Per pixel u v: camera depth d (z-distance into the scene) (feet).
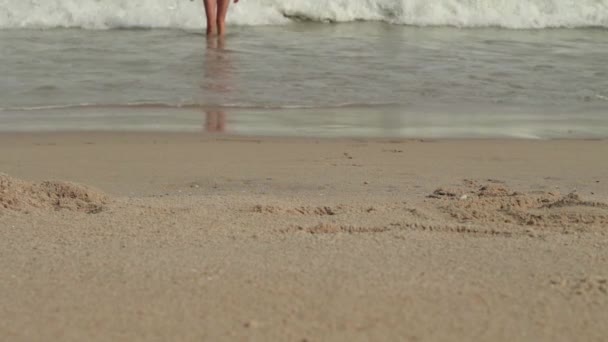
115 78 32.42
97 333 8.26
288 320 8.61
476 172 20.13
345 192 17.35
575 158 22.24
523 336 8.36
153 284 9.70
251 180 18.74
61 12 46.34
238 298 9.22
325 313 8.80
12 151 21.74
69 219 13.17
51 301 9.15
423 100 30.25
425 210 14.44
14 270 10.29
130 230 12.48
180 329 8.36
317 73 34.06
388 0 51.29
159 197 15.94
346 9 50.52
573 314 8.94
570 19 51.31
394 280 9.89
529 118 27.99
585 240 12.14
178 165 20.40
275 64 35.70
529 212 14.30
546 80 34.27
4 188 14.60
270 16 48.93
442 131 25.54
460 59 38.14
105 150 22.08
